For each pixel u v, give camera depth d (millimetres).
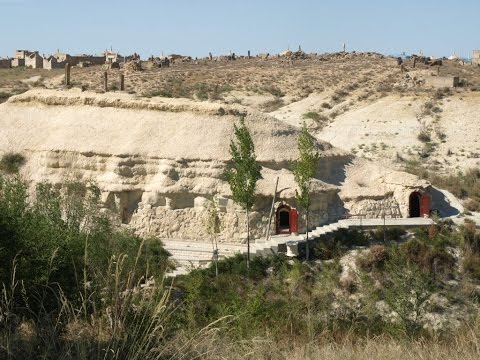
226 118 41844
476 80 90562
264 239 37531
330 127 72125
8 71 115875
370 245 36469
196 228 38406
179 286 27922
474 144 62719
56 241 15133
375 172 43812
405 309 24547
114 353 8039
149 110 43156
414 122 69125
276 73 106000
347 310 27172
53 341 8414
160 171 39562
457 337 11602
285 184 38781
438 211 41719
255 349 9875
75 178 40531
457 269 33406
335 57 136500
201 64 128750
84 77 102812
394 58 125312
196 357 8781
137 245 26094
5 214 15359
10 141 43875
